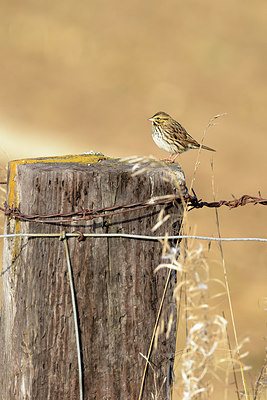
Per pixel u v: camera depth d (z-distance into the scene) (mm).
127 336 7320
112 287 7203
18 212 7074
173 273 7430
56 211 6965
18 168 7234
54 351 7102
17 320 7199
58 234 6965
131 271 7250
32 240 6973
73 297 7047
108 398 7324
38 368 7086
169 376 7535
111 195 7055
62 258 7035
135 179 7113
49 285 7035
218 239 7562
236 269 20266
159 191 7199
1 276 7656
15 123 32312
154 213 7246
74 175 6949
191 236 7227
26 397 7148
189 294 6926
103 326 7215
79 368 7125
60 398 7152
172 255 6855
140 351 7379
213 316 6871
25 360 7098
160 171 7191
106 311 7207
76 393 7191
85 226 7027
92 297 7141
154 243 7301
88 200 7008
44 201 6945
